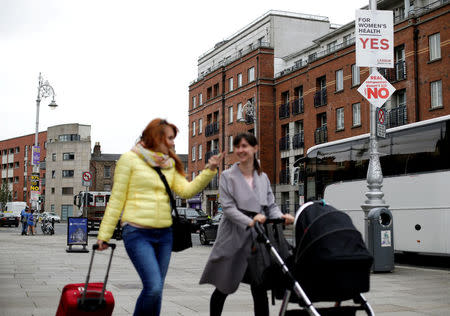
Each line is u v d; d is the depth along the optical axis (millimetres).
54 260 14688
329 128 38438
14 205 55719
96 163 85250
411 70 31594
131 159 4355
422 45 31125
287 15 51062
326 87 39000
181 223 4496
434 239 13180
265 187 4914
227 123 50500
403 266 14000
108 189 85562
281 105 44500
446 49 29578
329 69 38750
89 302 4277
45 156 90562
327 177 17203
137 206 4293
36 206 32688
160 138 4414
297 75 42562
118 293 8375
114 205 4309
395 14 37062
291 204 42625
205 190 53094
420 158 13789
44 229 33500
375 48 12430
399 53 33125
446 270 12836
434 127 13500
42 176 90125
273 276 4434
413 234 13797
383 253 11867
